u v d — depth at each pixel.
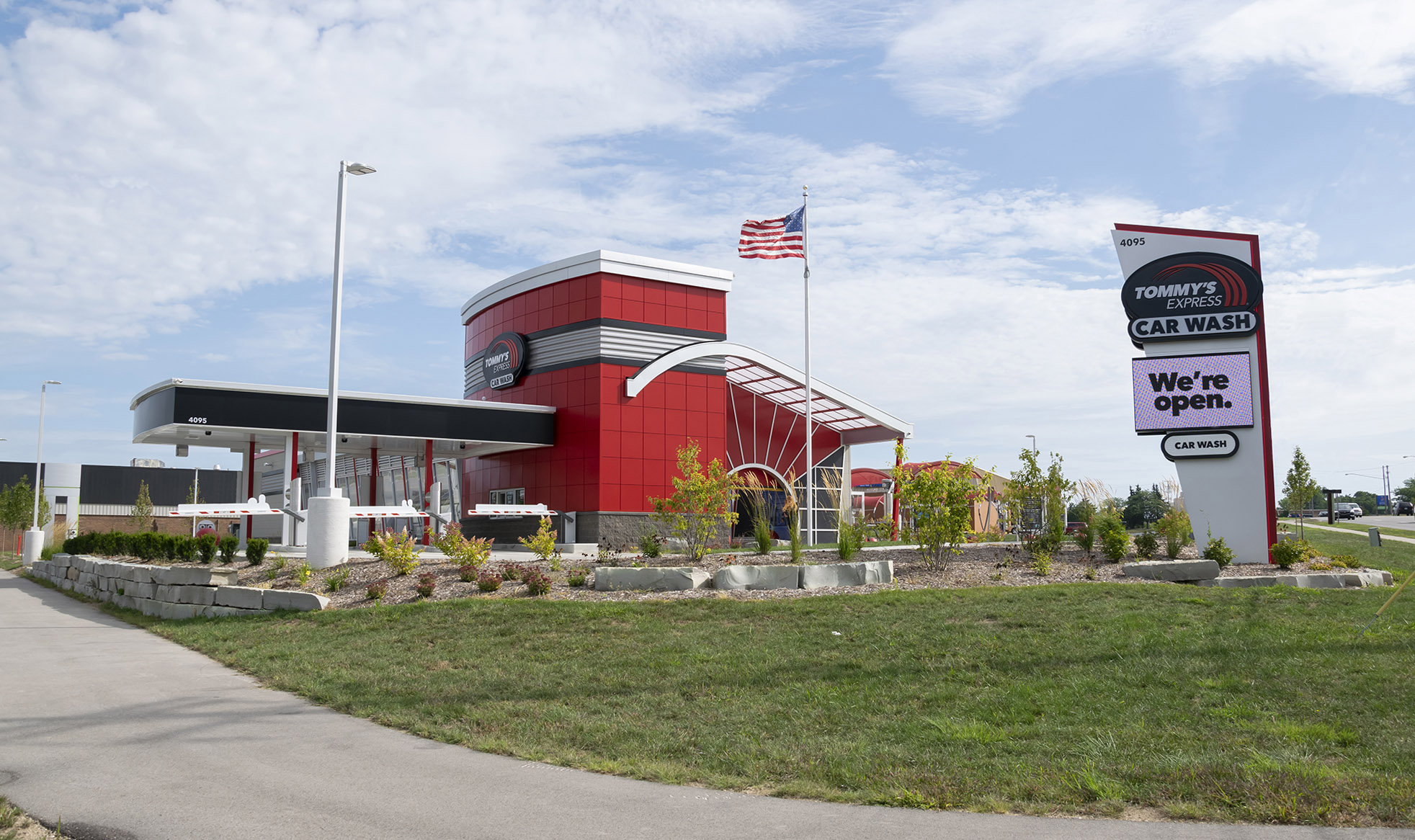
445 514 29.33
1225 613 13.29
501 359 37.09
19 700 10.73
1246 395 21.81
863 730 8.54
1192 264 22.39
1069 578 17.64
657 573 16.61
